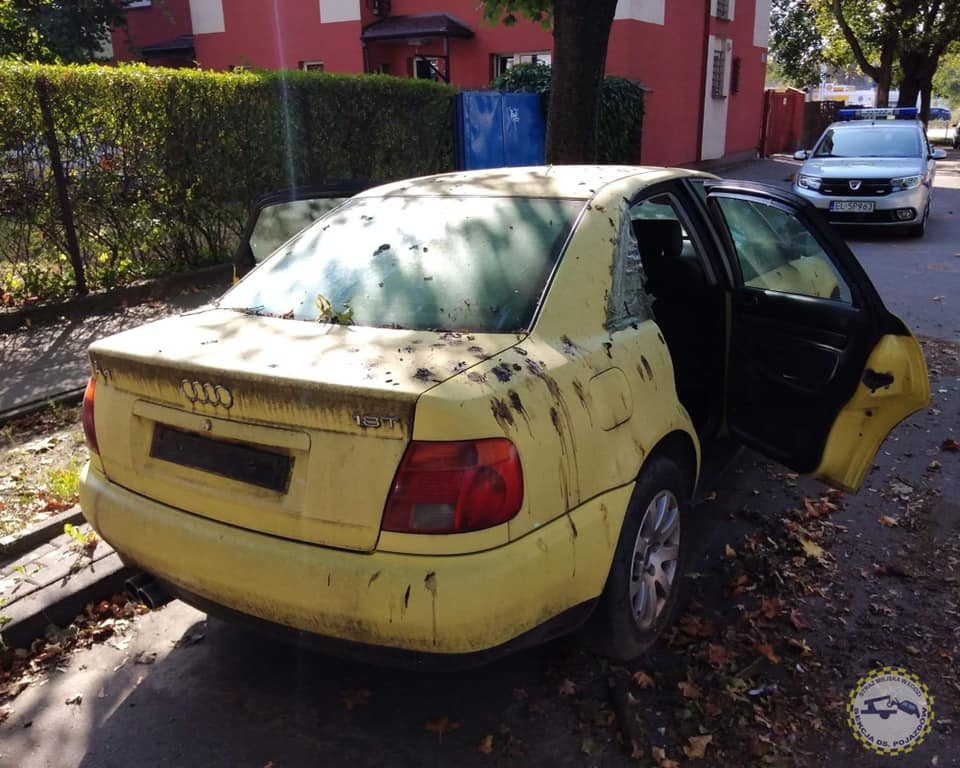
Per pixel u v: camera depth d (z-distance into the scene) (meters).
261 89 9.12
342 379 2.27
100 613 3.41
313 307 2.97
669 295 3.97
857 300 3.29
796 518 4.10
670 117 19.06
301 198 4.96
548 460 2.36
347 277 3.07
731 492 4.40
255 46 19.36
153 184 8.23
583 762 2.60
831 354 3.33
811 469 3.46
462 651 2.22
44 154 7.23
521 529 2.27
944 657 3.04
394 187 3.64
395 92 11.01
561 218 3.03
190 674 3.06
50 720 2.83
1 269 7.21
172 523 2.55
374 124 10.73
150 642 3.26
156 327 2.95
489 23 8.82
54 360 6.34
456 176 3.66
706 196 3.74
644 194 3.36
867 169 11.98
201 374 2.43
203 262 8.97
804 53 33.12
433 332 2.66
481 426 2.21
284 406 2.31
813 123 29.86
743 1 21.75
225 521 2.46
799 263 4.39
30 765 2.63
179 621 3.39
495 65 18.03
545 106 14.25
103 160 7.75
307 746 2.69
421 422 2.17
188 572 2.52
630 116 16.05
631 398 2.80
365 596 2.20
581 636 2.83
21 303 7.32
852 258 3.32
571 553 2.41
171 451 2.59
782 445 3.55
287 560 2.30
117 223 8.00
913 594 3.44
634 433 2.77
